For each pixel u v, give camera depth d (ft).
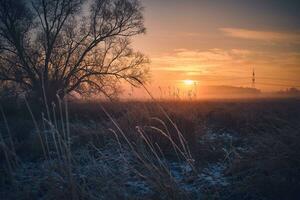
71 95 83.82
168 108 33.30
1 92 79.71
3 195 18.75
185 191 18.17
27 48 92.48
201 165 24.11
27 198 18.29
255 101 64.49
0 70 89.40
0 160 25.61
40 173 21.71
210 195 18.31
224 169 23.31
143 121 30.35
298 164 20.18
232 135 36.73
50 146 29.04
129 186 19.88
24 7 91.30
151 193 18.17
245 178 20.10
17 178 21.56
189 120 30.50
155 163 23.48
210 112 48.47
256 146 25.08
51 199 17.44
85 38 96.68
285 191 17.89
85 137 30.25
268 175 20.10
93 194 17.90
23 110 57.77
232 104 64.23
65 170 18.75
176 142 27.68
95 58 96.22
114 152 25.82
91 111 52.75
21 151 28.60
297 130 24.56
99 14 96.43
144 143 27.14
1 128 38.83
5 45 91.97
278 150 22.04
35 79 89.61
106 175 19.36
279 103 56.08
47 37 93.30
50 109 54.75
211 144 30.35
